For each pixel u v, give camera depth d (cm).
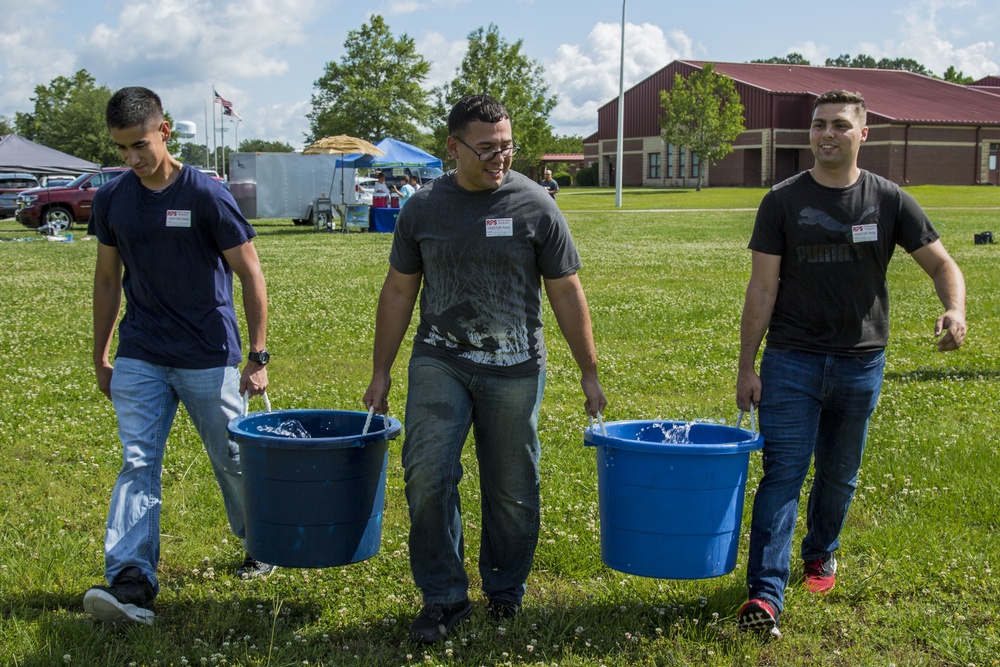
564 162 10131
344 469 345
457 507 363
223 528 469
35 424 658
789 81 7069
